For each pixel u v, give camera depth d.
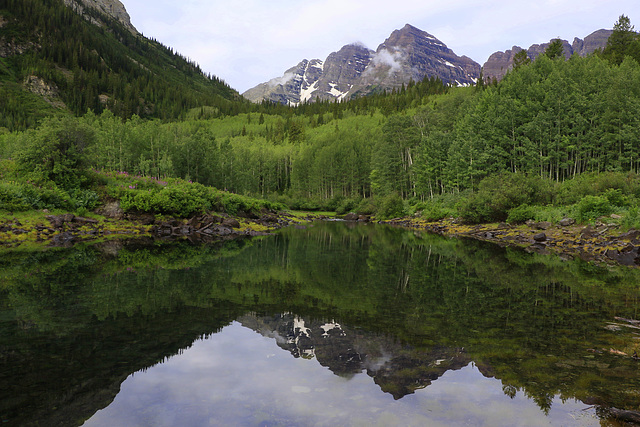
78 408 3.99
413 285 11.86
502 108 56.25
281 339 6.55
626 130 44.72
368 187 94.19
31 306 8.39
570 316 8.38
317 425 3.70
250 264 15.58
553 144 48.53
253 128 189.75
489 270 15.07
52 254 16.33
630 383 4.90
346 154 93.25
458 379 4.96
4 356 5.51
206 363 5.41
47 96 157.50
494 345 6.39
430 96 165.88
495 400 4.37
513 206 34.12
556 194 34.44
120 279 11.68
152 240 23.47
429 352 6.02
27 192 23.75
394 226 48.44
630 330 7.32
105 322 7.33
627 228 22.03
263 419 3.80
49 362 5.32
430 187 62.75
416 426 3.71
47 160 26.56
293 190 104.69
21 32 182.88
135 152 50.22
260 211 45.69
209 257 17.31
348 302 9.48
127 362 5.38
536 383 4.89
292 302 9.35
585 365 5.52
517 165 54.19
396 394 4.50
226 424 3.69
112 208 28.14
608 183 30.33
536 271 14.92
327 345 6.28
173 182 36.44
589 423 3.87
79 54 196.50
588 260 18.33
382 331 7.13
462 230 36.16
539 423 3.85
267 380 4.86
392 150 70.62
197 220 30.80
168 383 4.71
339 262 16.81
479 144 53.78
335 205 85.69
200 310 8.38
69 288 10.27
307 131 172.88
